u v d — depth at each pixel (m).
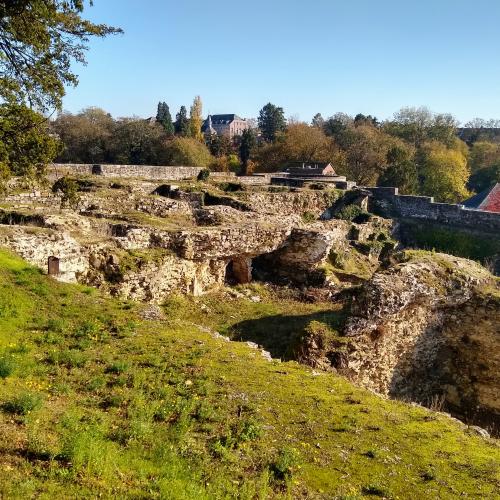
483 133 94.19
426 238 39.47
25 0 11.09
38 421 6.74
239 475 6.36
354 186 46.59
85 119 71.75
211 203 32.31
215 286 20.95
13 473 5.44
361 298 14.30
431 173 64.38
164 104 101.19
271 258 24.03
